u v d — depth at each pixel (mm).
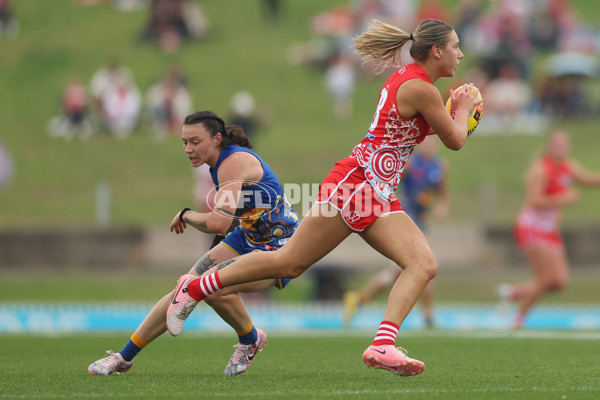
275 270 18547
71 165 84375
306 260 18375
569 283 55750
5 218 71688
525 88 92250
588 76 91625
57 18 122188
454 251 60781
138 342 20766
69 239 61031
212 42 114438
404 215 18422
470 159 83688
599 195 75750
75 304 49312
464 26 99875
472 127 19672
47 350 28219
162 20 113250
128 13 123188
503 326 46406
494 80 91250
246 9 124750
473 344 30172
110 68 92312
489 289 54375
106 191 71188
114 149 87688
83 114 91750
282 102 99188
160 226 62094
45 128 92812
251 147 20781
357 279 56469
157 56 109562
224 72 105812
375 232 18281
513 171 80812
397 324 18016
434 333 35625
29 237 60969
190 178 81500
